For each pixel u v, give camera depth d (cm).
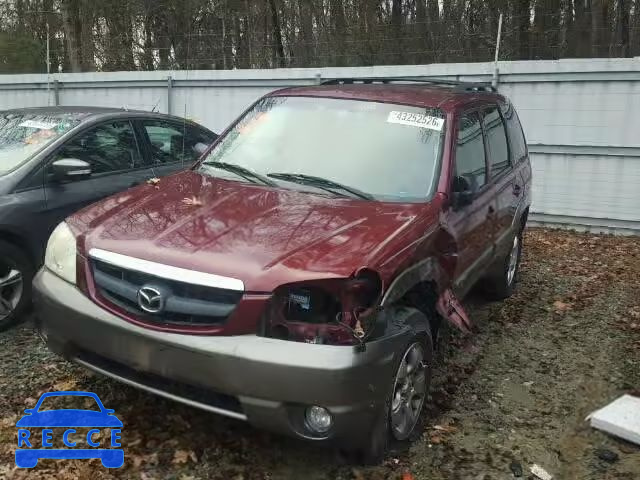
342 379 282
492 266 543
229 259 303
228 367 286
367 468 328
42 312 343
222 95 1112
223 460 329
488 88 583
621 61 872
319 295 295
